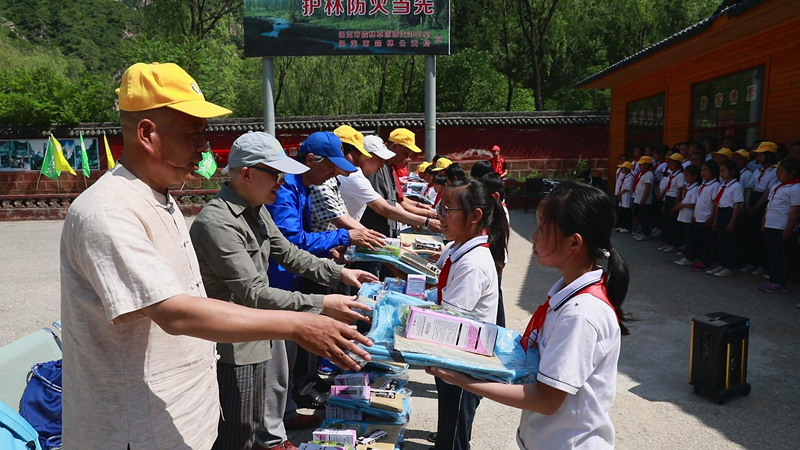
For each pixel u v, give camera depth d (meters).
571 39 24.56
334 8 14.10
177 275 1.58
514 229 12.38
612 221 1.67
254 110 25.39
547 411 1.55
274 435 2.97
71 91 17.70
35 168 16.95
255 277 2.33
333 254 3.30
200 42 22.23
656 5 22.70
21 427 2.35
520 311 6.09
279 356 2.96
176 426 1.61
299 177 3.45
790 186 6.36
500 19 24.31
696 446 3.30
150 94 1.54
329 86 23.19
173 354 1.60
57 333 3.76
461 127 16.84
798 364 4.47
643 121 12.74
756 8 6.72
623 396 3.99
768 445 3.30
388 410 3.19
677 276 7.56
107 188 1.51
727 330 3.82
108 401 1.53
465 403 2.77
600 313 1.58
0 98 16.56
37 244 11.95
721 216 7.44
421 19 14.20
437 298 2.70
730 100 9.16
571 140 16.95
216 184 17.05
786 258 6.62
